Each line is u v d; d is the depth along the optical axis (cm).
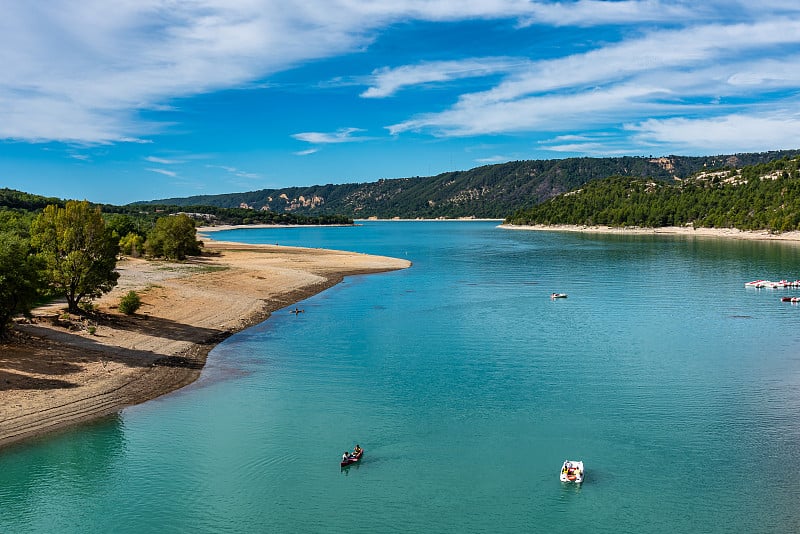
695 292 11969
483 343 7788
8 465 4334
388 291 12300
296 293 11944
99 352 6781
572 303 10744
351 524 3678
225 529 3625
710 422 5094
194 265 14988
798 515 3744
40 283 7150
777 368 6581
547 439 4784
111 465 4362
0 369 5847
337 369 6650
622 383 6100
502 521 3706
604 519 3719
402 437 4828
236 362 6950
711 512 3778
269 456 4512
